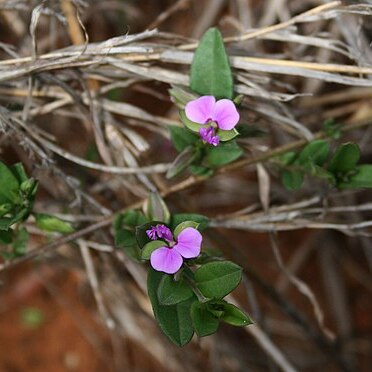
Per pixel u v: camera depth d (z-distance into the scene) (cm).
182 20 51
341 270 52
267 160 35
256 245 52
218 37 32
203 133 31
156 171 36
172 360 46
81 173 41
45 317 50
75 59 34
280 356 41
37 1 39
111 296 44
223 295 30
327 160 37
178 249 30
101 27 49
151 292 30
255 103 36
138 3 51
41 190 45
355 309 52
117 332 47
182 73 35
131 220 34
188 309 30
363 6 35
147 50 34
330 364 48
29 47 42
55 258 42
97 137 37
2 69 35
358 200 48
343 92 43
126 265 39
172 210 39
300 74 35
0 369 48
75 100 37
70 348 49
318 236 51
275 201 44
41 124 45
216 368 45
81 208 38
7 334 50
